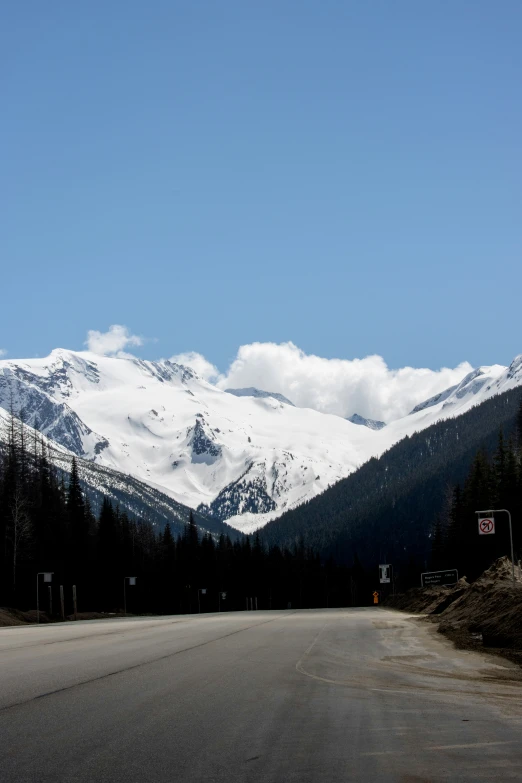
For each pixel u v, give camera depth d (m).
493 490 94.38
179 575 149.25
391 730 11.00
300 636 33.72
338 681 16.89
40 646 27.77
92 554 113.38
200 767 8.78
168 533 146.38
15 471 94.69
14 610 74.81
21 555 91.75
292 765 8.88
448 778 8.34
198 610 143.38
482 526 47.47
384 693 15.02
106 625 50.41
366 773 8.53
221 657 22.55
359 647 27.39
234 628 41.69
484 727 11.26
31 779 8.25
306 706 13.16
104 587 113.69
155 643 28.92
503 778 8.34
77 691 14.74
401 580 176.25
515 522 89.81
